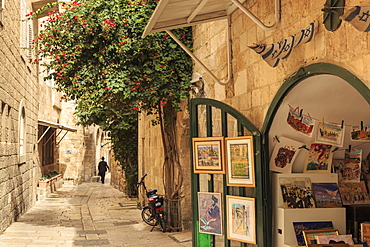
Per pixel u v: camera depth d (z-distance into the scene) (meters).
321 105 5.13
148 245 9.17
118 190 25.64
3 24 10.50
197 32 9.20
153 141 13.72
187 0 5.32
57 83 10.55
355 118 5.32
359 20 3.08
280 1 4.85
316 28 4.14
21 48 13.60
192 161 6.17
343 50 3.75
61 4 10.61
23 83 14.20
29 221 12.75
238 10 6.15
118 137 18.94
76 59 10.11
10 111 11.64
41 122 18.77
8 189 11.61
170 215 10.91
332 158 5.47
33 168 17.36
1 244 9.27
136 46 9.66
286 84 4.68
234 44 6.33
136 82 9.76
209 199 5.89
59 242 9.56
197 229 6.07
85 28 9.84
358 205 5.26
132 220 12.91
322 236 4.69
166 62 9.77
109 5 9.93
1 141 10.62
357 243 4.71
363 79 3.49
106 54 9.82
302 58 4.44
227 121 5.79
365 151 5.62
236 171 5.52
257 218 5.25
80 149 32.00
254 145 5.31
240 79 6.11
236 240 5.46
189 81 9.73
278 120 5.20
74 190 25.11
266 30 4.82
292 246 4.89
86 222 12.51
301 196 5.15
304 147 5.32
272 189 5.29
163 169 11.36
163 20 6.06
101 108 11.91
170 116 11.08
